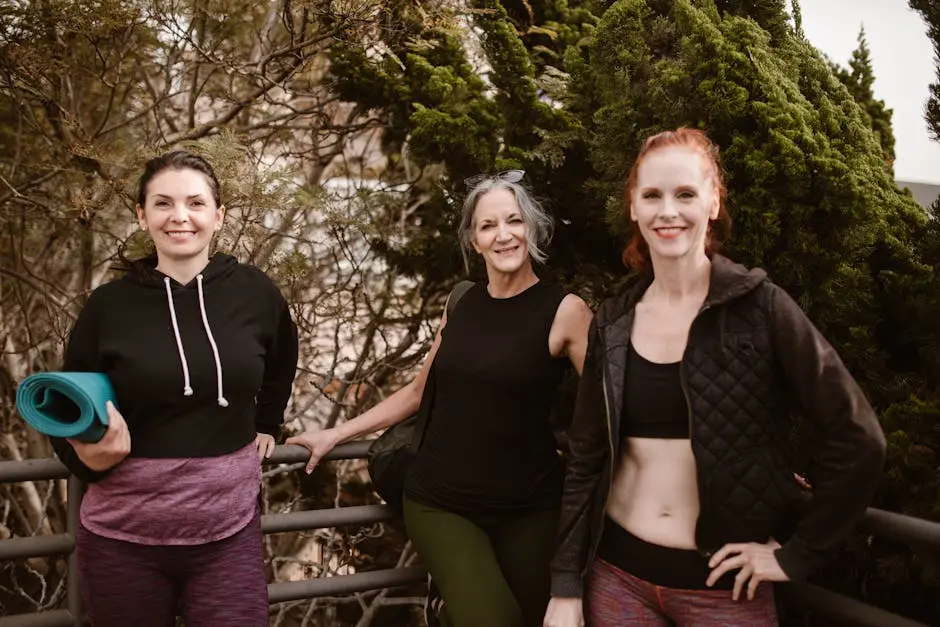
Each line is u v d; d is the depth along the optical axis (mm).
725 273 1648
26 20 3379
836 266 2246
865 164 2367
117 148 4094
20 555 2193
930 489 2021
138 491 1819
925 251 2266
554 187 3221
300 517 2436
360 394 4824
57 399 1768
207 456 1864
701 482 1619
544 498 2125
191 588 1900
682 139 1712
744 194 2270
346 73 3809
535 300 2146
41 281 4293
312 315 4430
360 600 4098
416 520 2160
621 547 1758
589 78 2943
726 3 2822
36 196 4133
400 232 4227
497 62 3283
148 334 1848
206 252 2014
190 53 4312
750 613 1663
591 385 1808
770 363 1613
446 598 2053
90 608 1875
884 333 2369
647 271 1869
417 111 3297
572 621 1797
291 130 4719
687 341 1646
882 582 2232
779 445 1660
